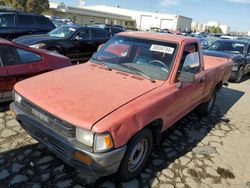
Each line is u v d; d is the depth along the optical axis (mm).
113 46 4387
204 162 4023
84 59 10883
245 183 3639
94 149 2605
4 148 3723
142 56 4004
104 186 3174
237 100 7988
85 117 2664
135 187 3236
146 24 79062
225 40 12250
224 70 6215
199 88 4703
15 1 39188
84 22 56594
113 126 2645
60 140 2760
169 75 3695
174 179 3506
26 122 3139
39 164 3430
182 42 3988
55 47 9500
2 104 5129
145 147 3410
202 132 5152
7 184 3041
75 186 3109
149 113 3117
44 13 47812
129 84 3434
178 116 4219
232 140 4965
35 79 3566
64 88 3193
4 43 4855
